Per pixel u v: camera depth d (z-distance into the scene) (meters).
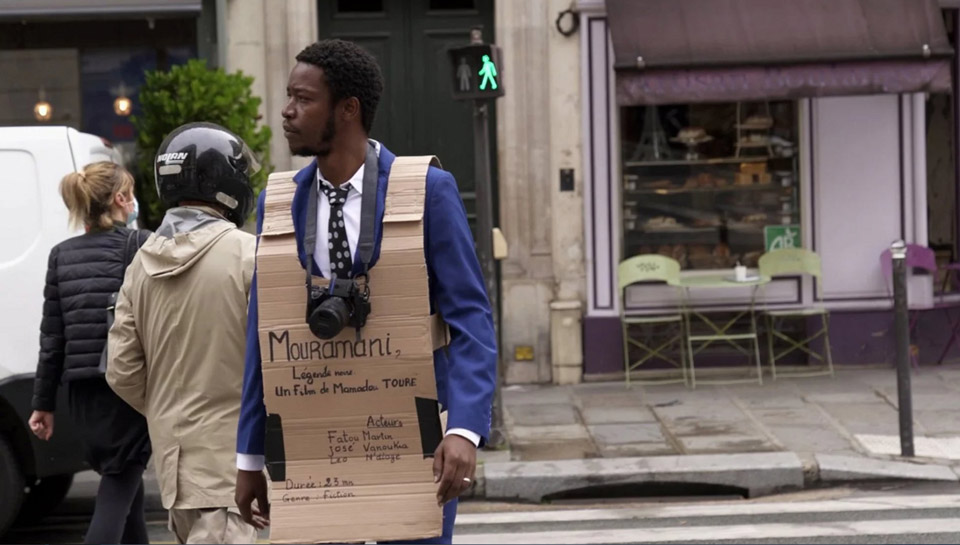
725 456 8.20
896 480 7.89
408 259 3.11
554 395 10.62
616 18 10.51
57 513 7.77
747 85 10.37
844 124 11.24
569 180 11.12
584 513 7.45
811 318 11.25
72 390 4.89
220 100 9.76
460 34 11.26
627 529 6.96
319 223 3.17
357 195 3.17
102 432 4.79
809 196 11.24
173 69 9.87
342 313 3.08
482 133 8.70
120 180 5.17
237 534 4.04
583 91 11.05
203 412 4.06
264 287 3.19
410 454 3.16
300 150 3.15
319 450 3.19
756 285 10.94
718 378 11.11
